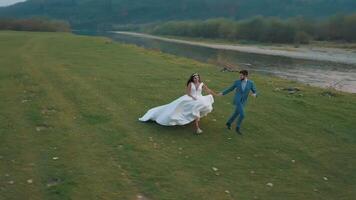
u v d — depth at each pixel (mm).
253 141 12930
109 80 22172
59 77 22594
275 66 48875
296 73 41594
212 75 26562
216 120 14984
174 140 12508
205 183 9703
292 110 17156
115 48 46031
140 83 21562
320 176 10609
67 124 13617
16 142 11727
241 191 9445
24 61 29609
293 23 108375
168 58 38125
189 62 35406
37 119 14047
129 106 16344
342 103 19266
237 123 13648
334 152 12375
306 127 14742
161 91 19562
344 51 79562
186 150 11727
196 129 13648
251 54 68938
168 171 10211
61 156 10820
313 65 51188
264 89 22172
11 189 8945
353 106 18609
